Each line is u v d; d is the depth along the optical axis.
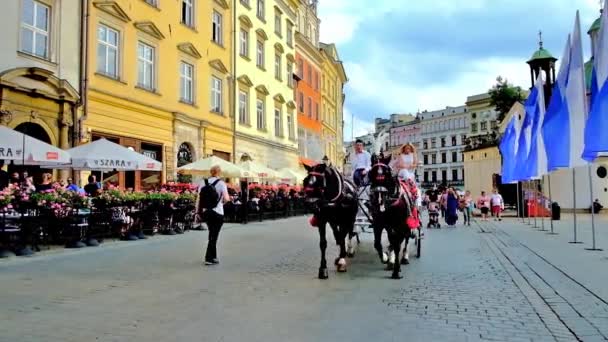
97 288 7.60
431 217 23.00
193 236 16.23
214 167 10.60
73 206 12.39
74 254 11.44
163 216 16.52
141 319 5.78
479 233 18.91
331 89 58.81
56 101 17.19
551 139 14.91
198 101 26.73
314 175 8.64
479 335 5.18
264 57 35.91
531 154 19.67
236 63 31.16
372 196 8.45
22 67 15.66
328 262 10.46
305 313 6.05
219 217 10.33
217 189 10.38
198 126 26.56
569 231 19.47
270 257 11.29
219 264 10.16
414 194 10.65
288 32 41.41
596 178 34.84
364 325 5.53
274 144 37.25
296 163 42.12
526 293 7.24
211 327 5.44
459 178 104.38
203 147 26.92
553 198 36.50
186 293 7.25
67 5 17.84
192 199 18.12
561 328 5.44
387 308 6.32
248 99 33.03
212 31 28.56
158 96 23.09
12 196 11.04
